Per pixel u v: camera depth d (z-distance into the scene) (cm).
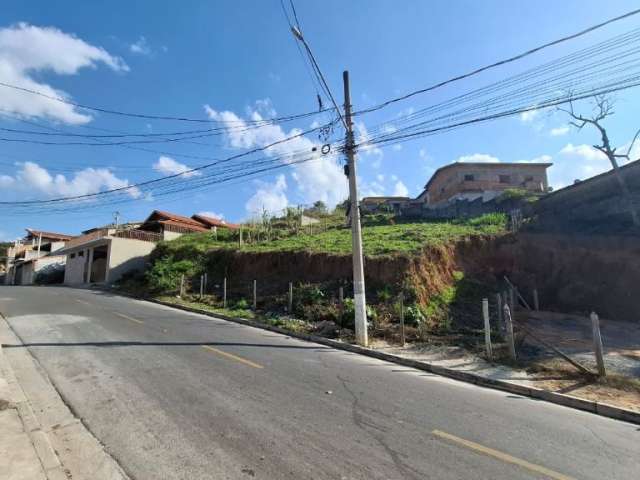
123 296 2206
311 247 1997
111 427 484
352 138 1250
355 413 565
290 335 1242
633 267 1519
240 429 488
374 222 2991
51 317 1284
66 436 459
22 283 4466
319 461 418
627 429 583
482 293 1605
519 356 974
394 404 619
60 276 4094
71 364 747
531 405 680
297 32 982
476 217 2550
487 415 601
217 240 2898
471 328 1266
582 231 1855
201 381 670
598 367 808
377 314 1330
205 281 2162
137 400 573
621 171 1792
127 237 3170
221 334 1144
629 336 1179
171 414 526
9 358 782
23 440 431
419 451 455
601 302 1530
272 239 2677
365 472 400
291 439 467
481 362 932
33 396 582
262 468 398
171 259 2630
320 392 653
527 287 1731
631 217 1777
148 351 866
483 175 4241
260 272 2064
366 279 1544
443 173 4538
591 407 671
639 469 440
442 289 1527
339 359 943
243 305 1683
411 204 4294
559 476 415
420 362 930
